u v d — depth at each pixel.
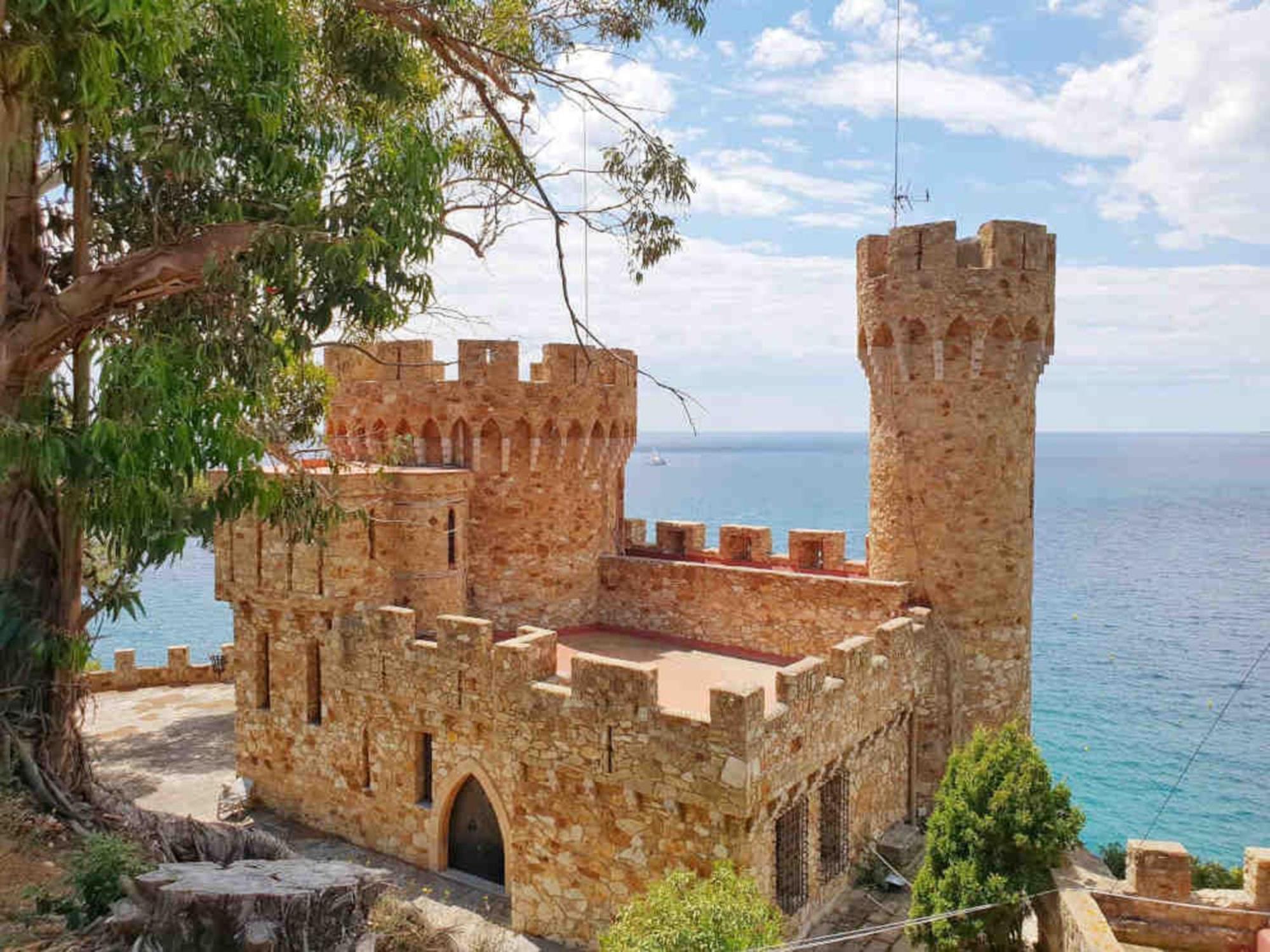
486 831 25.02
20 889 11.80
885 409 29.30
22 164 13.96
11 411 13.34
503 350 31.38
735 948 13.84
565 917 21.61
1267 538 156.12
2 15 10.59
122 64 12.88
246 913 9.49
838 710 22.56
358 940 10.19
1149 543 150.62
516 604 32.34
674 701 24.30
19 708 14.77
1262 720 59.38
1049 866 19.84
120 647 81.19
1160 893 20.09
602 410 34.09
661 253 20.25
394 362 30.81
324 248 14.31
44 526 14.85
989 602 27.91
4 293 13.20
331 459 22.50
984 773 20.28
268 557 27.77
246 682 29.55
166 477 12.64
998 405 27.80
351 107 20.23
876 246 29.47
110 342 15.03
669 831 19.72
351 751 27.03
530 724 22.09
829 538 32.03
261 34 14.44
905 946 21.45
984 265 27.59
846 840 23.59
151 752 34.03
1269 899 19.59
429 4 17.28
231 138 14.56
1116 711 61.38
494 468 31.92
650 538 139.25
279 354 16.14
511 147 20.95
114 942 9.95
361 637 26.52
